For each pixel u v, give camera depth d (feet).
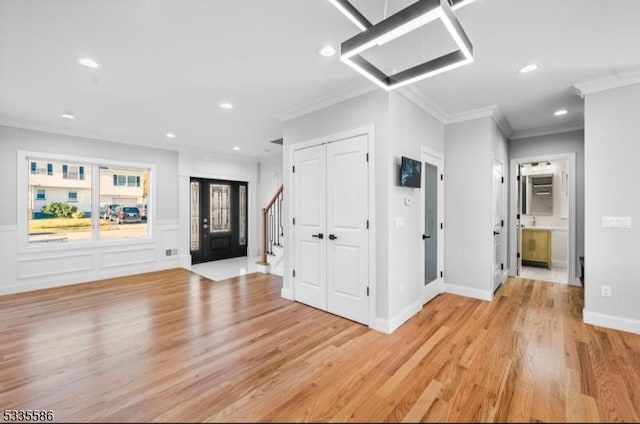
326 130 10.82
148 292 13.50
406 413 5.55
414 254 10.69
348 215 10.11
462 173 12.79
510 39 7.07
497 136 13.32
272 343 8.37
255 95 10.45
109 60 8.06
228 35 6.93
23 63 8.17
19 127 13.53
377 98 9.35
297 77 9.11
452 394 6.08
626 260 8.99
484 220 12.27
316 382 6.52
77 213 15.51
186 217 19.45
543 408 5.63
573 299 12.29
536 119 13.41
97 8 5.89
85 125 14.12
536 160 15.34
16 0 5.59
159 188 18.31
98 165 16.10
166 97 10.67
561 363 7.21
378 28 4.49
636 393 6.04
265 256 17.90
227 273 17.52
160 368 7.06
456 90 10.14
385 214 9.18
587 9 5.96
